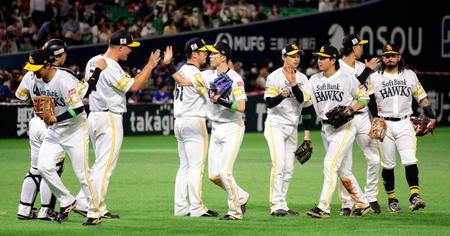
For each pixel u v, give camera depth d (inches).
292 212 938.1
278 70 917.2
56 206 1016.2
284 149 925.2
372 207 959.0
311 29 2655.0
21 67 2206.0
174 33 2411.4
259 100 2343.8
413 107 2444.6
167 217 920.3
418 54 2815.0
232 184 887.1
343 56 959.6
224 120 888.3
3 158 1643.7
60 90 831.1
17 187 1200.8
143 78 875.4
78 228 839.7
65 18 2349.9
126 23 2433.6
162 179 1300.4
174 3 2603.3
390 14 2760.8
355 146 1914.4
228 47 882.8
